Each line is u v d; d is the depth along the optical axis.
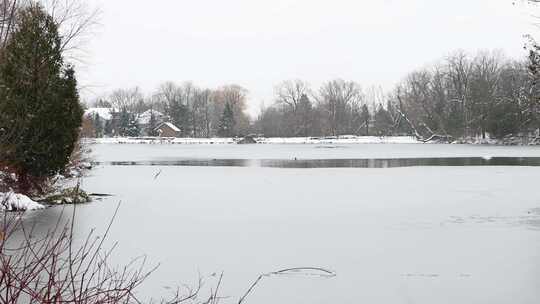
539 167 31.25
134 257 9.33
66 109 15.93
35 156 15.34
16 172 15.15
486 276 8.27
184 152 56.56
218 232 11.77
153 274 8.27
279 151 58.12
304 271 8.61
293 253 9.80
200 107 120.12
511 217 13.68
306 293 7.48
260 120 118.31
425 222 13.02
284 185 22.08
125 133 107.94
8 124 13.72
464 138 78.75
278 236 11.33
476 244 10.51
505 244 10.48
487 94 75.31
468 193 18.97
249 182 23.36
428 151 55.69
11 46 15.13
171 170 30.52
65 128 16.00
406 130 95.56
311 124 105.12
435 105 86.19
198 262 9.09
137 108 129.25
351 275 8.33
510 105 69.38
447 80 86.94
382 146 72.31
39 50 15.31
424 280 8.07
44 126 15.18
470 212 14.55
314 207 15.68
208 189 20.62
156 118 114.62
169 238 11.05
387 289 7.65
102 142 91.38
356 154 50.44
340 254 9.71
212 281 8.00
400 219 13.48
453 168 31.02
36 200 15.62
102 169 31.41
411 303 7.07
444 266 8.87
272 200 17.27
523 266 8.82
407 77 97.31
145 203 16.42
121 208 15.27
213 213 14.51
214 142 91.25
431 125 85.25
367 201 16.97
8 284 3.41
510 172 27.95
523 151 53.59
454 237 11.18
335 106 106.25
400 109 95.44
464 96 81.88
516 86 69.81
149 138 95.94
